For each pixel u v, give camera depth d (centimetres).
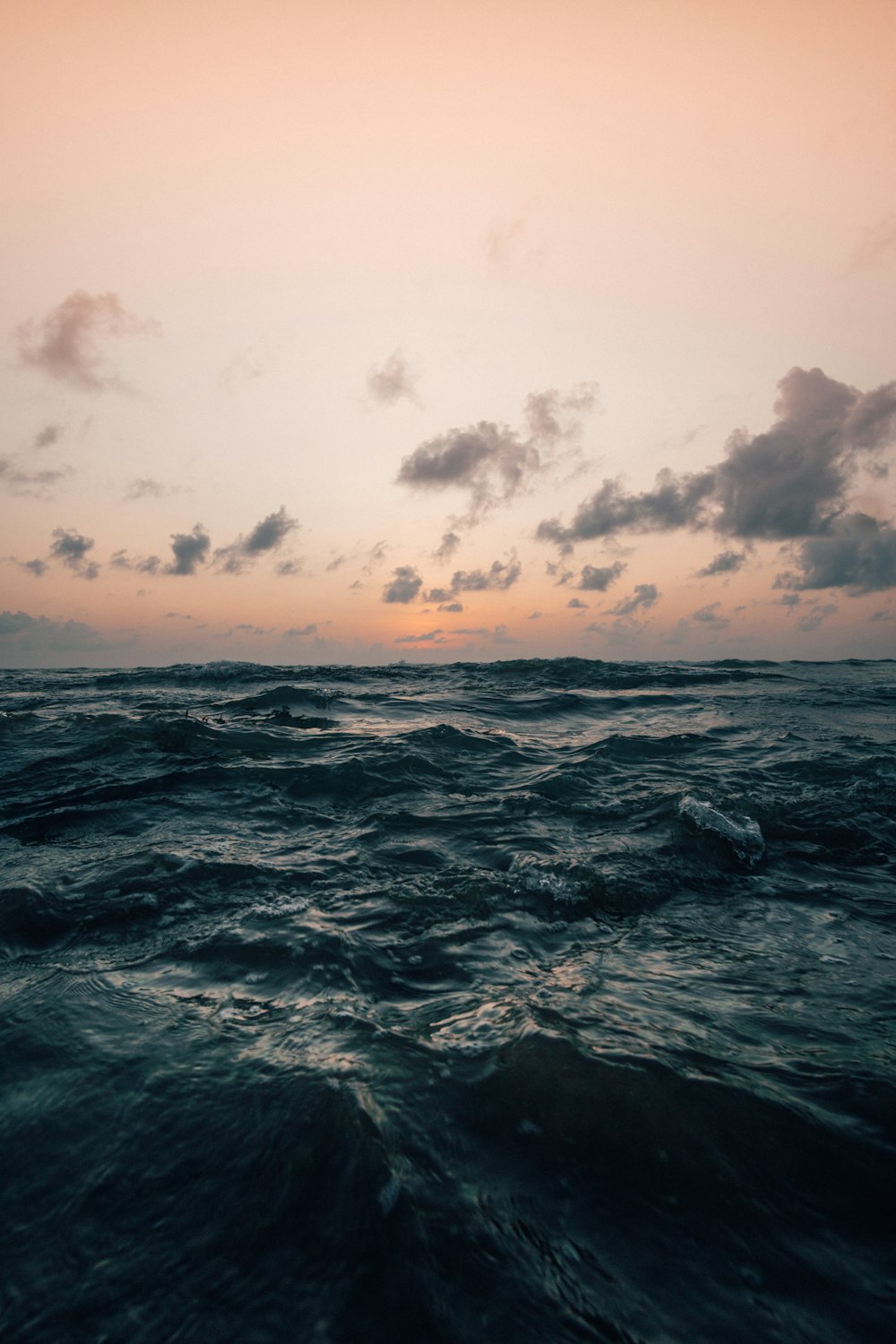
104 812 457
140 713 848
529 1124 160
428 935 276
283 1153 151
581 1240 130
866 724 871
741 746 696
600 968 248
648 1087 172
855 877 349
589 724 895
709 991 229
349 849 384
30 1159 150
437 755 639
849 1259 126
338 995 225
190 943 264
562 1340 111
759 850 381
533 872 343
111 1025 206
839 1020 209
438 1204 138
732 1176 145
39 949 260
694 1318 115
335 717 903
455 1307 117
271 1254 128
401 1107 165
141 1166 149
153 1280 122
